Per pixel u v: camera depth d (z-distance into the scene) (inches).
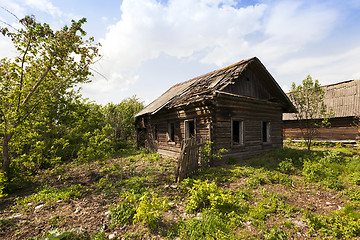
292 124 632.4
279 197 186.9
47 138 296.8
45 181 263.4
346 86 574.2
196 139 278.5
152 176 266.7
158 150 482.6
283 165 280.7
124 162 384.2
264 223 141.9
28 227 138.2
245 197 186.7
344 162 297.6
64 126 309.1
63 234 122.0
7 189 230.1
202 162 298.2
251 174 258.1
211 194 159.9
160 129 475.2
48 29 245.6
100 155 311.9
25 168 288.5
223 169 281.6
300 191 207.0
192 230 130.0
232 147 337.1
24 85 278.8
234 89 360.2
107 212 158.9
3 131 245.9
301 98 390.9
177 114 402.6
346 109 514.9
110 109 674.2
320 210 164.7
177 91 519.8
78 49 285.1
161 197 189.6
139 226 138.4
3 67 251.0
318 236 127.6
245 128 365.7
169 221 146.0
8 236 126.8
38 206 175.0
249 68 398.6
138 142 624.1
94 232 130.6
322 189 210.5
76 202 183.8
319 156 330.6
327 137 546.9
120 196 196.1
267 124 426.6
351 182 220.4
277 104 431.5
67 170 333.7
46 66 279.3
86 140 304.2
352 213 150.7
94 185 239.3
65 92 330.6
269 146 418.6
